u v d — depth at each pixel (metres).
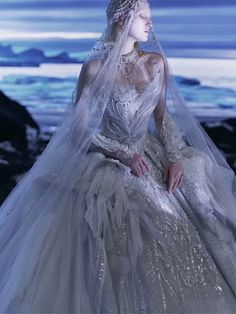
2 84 5.38
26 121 5.38
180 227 2.82
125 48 2.89
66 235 2.71
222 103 5.24
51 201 2.82
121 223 2.72
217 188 3.05
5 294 2.68
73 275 2.64
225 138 5.24
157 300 2.61
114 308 2.57
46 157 2.95
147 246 2.72
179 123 3.11
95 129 2.87
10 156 5.31
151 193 2.87
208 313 2.66
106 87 2.82
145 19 2.87
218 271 2.80
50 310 2.58
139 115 2.87
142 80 2.88
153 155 2.99
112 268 2.64
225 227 2.90
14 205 3.02
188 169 2.96
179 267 2.71
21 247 2.79
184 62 5.25
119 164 2.88
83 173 2.85
